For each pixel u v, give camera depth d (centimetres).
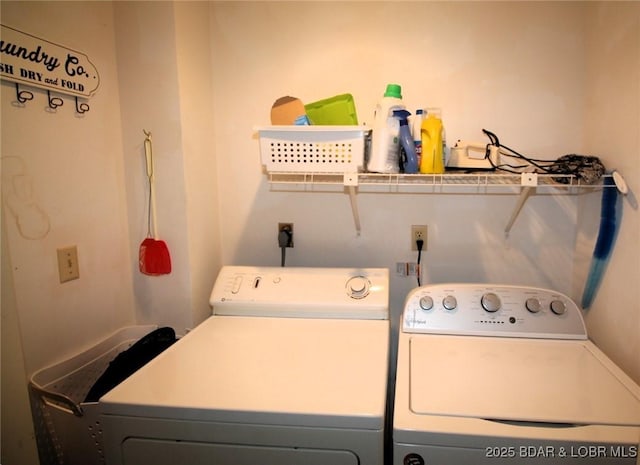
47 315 121
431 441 82
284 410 85
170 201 147
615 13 126
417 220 163
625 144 121
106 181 141
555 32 147
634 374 116
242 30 163
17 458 82
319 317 138
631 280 118
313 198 168
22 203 112
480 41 151
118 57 144
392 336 167
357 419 83
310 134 123
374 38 157
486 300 126
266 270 149
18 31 108
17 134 110
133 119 145
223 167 171
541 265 157
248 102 166
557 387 95
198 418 87
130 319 154
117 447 91
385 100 126
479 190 157
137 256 152
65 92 123
